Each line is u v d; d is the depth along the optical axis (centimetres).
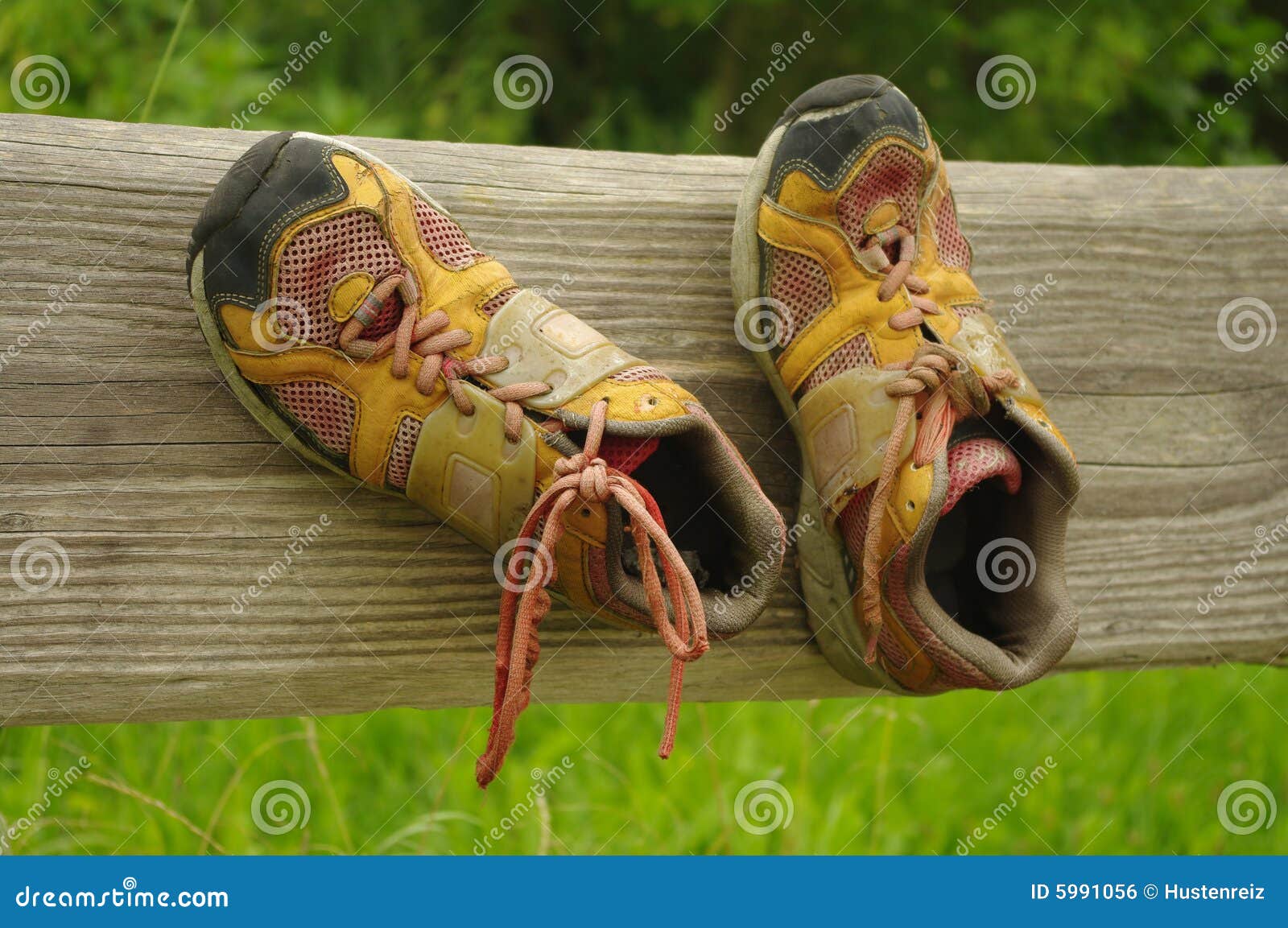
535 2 448
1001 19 450
